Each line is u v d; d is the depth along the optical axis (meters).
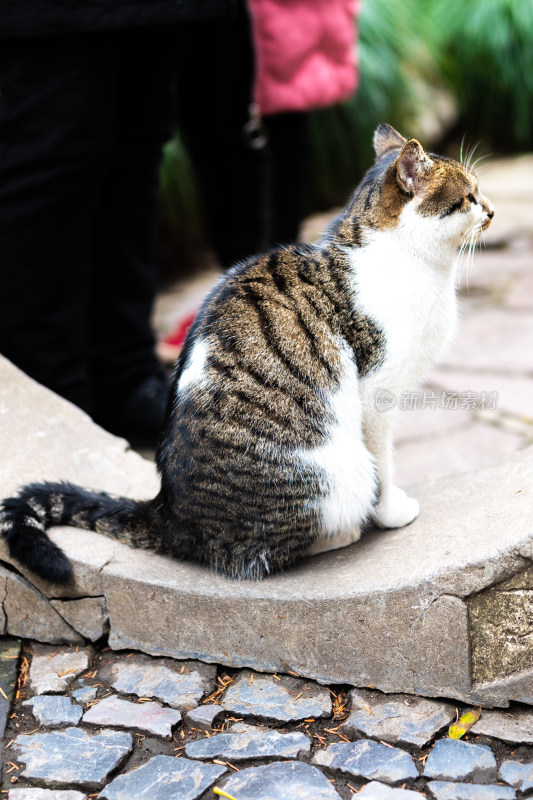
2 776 1.83
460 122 8.35
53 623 2.21
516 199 6.55
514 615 1.89
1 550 2.17
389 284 2.13
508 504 2.10
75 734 1.94
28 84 2.60
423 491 2.50
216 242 4.23
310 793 1.75
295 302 2.13
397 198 2.17
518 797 1.72
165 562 2.19
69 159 2.68
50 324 2.92
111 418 3.39
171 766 1.84
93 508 2.27
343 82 3.93
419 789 1.76
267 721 1.96
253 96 3.58
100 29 2.54
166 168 5.38
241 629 2.07
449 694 1.96
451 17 8.14
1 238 2.77
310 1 3.63
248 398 2.07
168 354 4.09
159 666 2.14
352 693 2.03
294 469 2.07
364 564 2.10
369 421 2.19
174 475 2.13
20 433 2.52
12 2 2.48
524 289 4.92
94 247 3.17
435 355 2.26
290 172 4.02
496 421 3.52
